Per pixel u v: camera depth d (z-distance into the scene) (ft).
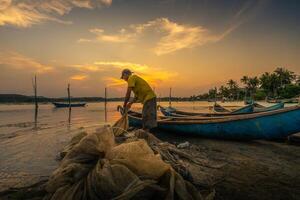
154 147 15.25
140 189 7.97
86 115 87.04
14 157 18.52
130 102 21.81
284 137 24.73
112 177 8.41
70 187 9.05
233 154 19.54
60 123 51.75
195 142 25.85
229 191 11.38
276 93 283.18
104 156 10.56
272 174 14.08
